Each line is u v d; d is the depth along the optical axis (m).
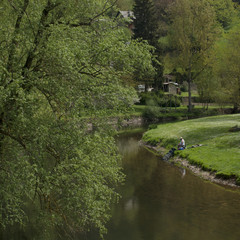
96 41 15.14
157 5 142.38
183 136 42.84
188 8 81.56
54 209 13.77
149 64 16.28
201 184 26.41
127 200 23.22
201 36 80.75
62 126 13.23
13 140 14.07
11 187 12.79
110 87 13.96
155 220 19.45
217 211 20.61
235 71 50.38
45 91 13.55
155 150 41.84
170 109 84.81
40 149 12.54
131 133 58.94
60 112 13.97
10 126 12.90
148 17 87.12
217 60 78.75
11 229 16.81
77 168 12.73
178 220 19.38
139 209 21.33
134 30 88.19
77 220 14.09
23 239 15.56
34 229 16.52
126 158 37.69
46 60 13.34
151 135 49.22
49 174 12.38
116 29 16.77
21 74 13.49
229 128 43.22
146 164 34.34
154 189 25.62
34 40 14.02
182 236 17.19
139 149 43.19
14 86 11.44
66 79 13.27
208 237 16.98
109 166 14.45
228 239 16.75
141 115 77.12
